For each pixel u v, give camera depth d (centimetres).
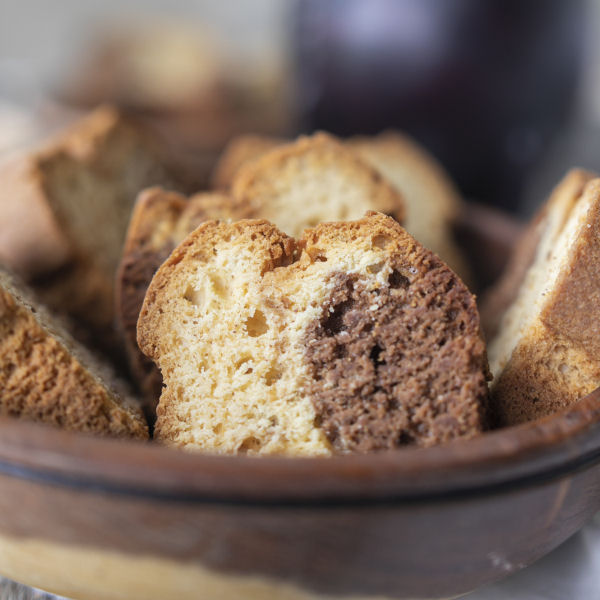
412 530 23
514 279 33
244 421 26
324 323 26
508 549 24
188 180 40
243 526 22
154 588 24
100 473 22
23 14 96
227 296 27
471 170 47
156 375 29
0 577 28
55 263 34
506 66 43
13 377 26
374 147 40
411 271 26
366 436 26
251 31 93
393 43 43
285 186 32
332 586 23
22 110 65
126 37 69
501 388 28
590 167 51
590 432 24
